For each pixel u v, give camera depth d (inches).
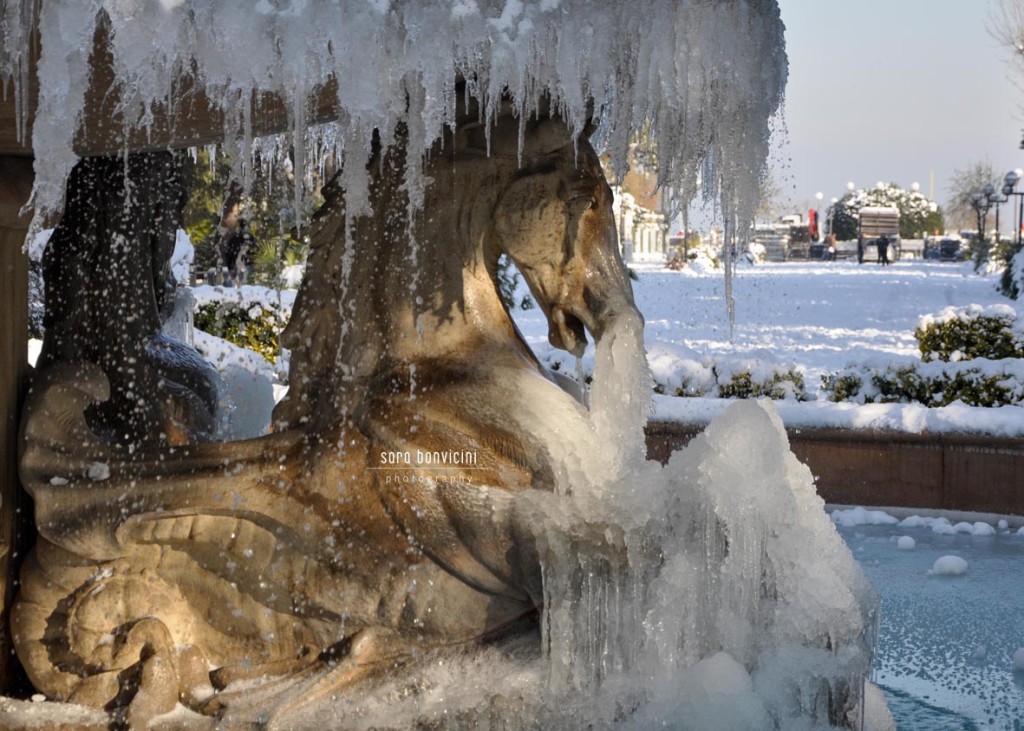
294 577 104.2
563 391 107.0
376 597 102.7
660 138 94.1
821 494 224.2
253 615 105.1
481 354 106.0
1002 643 146.8
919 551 193.8
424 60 81.7
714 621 98.3
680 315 665.0
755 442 99.8
